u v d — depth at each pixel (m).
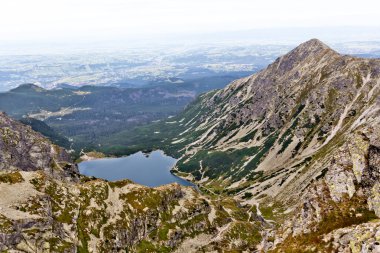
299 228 118.69
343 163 127.38
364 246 86.56
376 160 117.31
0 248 181.62
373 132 127.88
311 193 126.00
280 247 115.31
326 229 106.75
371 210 104.81
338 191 119.81
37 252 192.50
